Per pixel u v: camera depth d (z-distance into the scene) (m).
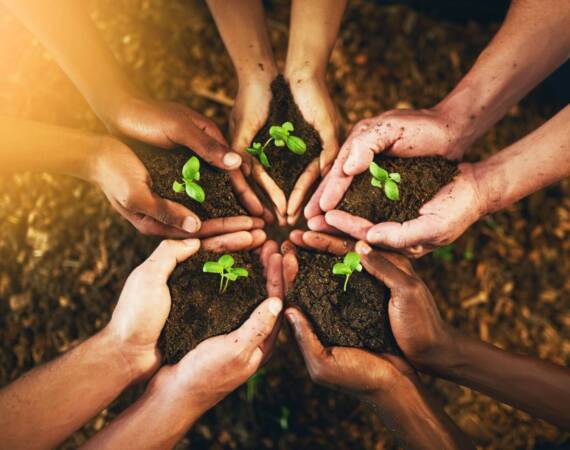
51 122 0.79
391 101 0.84
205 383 0.56
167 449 0.57
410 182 0.63
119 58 0.82
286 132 0.62
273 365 0.76
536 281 0.79
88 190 0.78
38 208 0.78
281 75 0.66
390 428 0.60
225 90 0.83
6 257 0.77
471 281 0.79
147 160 0.63
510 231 0.81
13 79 0.80
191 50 0.84
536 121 0.84
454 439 0.58
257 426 0.75
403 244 0.61
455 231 0.62
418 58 0.85
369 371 0.57
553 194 0.82
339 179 0.63
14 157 0.60
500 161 0.62
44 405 0.57
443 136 0.63
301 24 0.66
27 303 0.76
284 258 0.63
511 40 0.61
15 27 0.82
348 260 0.58
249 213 0.66
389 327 0.60
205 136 0.62
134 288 0.58
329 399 0.76
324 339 0.61
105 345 0.58
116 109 0.63
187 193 0.61
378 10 0.87
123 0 0.84
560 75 0.82
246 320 0.60
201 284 0.62
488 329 0.78
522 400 0.59
